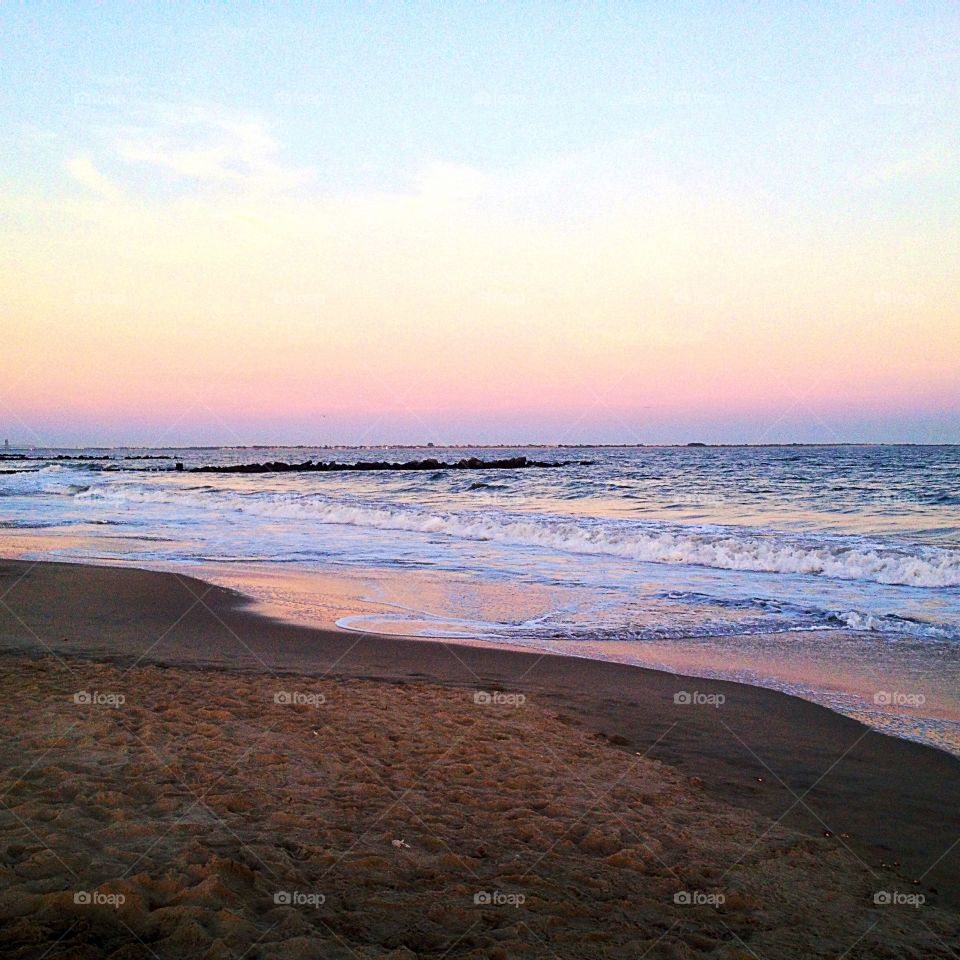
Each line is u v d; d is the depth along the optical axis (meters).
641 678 8.40
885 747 6.46
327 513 27.55
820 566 15.48
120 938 3.10
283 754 5.59
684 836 4.71
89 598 12.30
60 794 4.60
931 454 102.69
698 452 150.38
